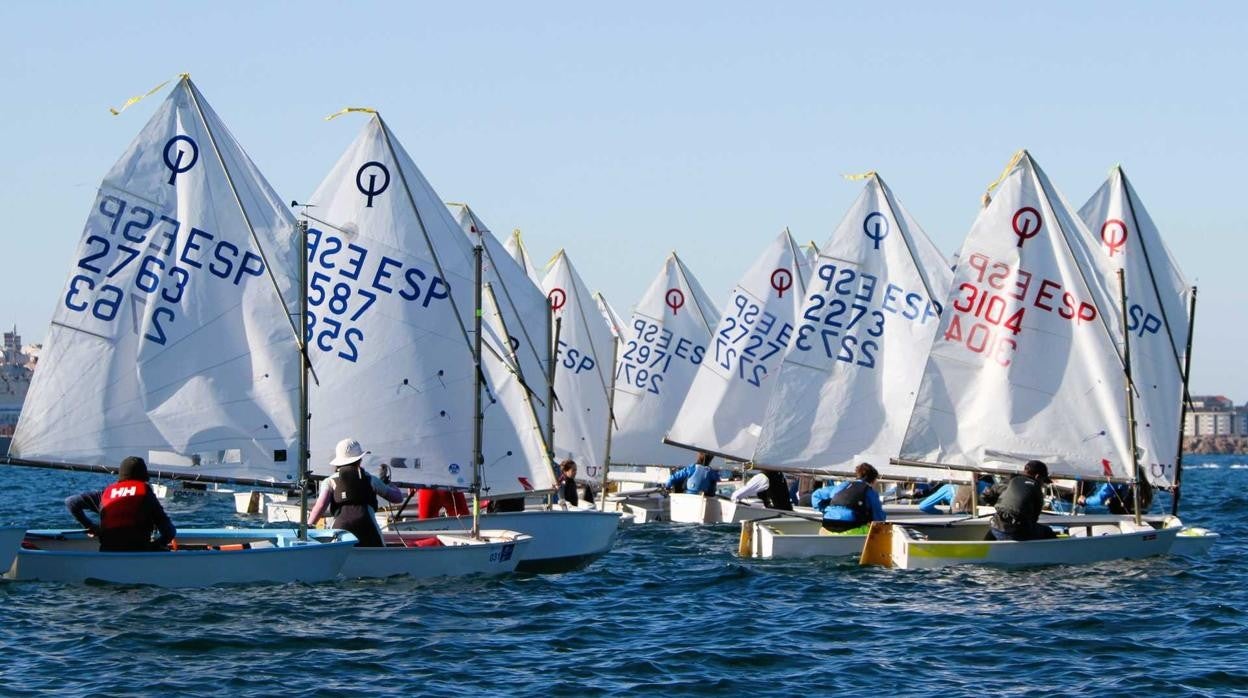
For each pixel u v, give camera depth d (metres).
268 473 39.59
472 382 41.97
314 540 37.00
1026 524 41.00
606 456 66.44
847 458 57.66
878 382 57.53
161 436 38.78
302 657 27.69
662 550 48.22
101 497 36.03
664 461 78.06
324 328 41.34
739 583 38.34
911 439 47.06
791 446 57.75
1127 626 31.62
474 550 38.28
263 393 39.59
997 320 46.53
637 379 77.81
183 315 39.03
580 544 43.06
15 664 26.59
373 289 41.50
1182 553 44.00
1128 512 49.72
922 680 26.59
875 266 57.62
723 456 69.75
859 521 44.00
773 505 58.56
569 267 70.56
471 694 25.19
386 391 41.41
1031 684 26.31
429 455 41.53
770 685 26.17
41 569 33.34
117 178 38.44
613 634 30.62
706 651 28.86
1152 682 26.38
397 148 41.69
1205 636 30.53
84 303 38.19
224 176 39.34
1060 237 45.94
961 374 46.88
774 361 69.50
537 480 43.12
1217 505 82.62
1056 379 46.00
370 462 41.31
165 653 27.64
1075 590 36.53
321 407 41.19
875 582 38.22
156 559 33.66
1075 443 45.81
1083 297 45.72
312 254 41.50
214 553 34.12
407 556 37.06
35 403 37.91
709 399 69.88
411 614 32.12
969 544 40.44
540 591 36.47
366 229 41.56
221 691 25.02
